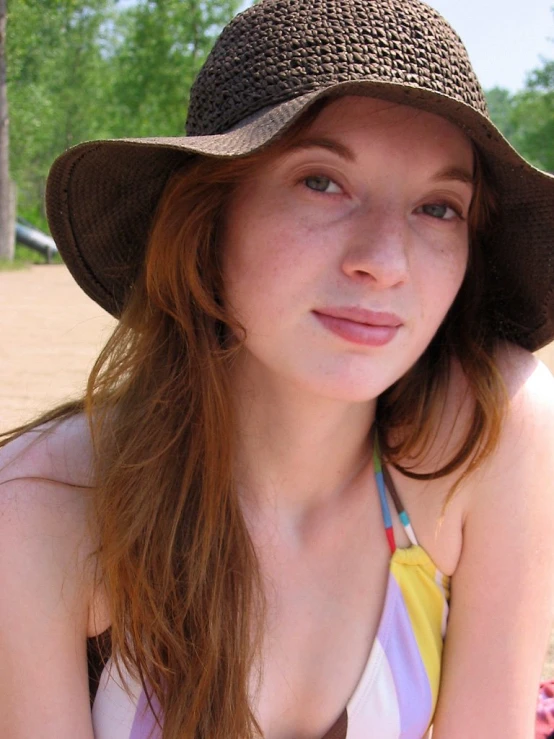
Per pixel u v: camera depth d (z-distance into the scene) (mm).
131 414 1469
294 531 1496
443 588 1522
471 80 1312
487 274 1599
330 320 1260
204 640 1378
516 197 1440
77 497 1421
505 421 1505
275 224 1264
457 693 1493
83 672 1422
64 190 1480
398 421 1524
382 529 1504
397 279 1234
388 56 1230
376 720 1419
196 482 1439
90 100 33750
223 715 1358
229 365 1452
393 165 1265
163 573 1396
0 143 18906
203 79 1375
